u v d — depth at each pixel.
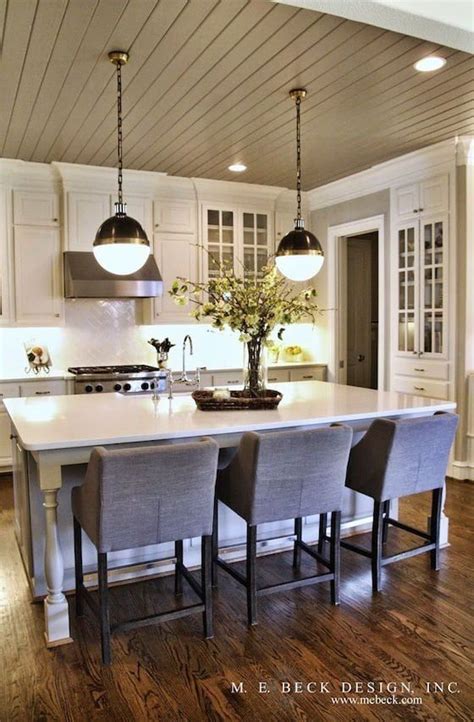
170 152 4.70
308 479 2.54
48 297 5.21
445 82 3.34
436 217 4.76
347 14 2.30
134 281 5.20
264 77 3.23
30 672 2.19
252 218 6.04
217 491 2.76
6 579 3.00
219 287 3.14
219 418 2.81
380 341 5.45
